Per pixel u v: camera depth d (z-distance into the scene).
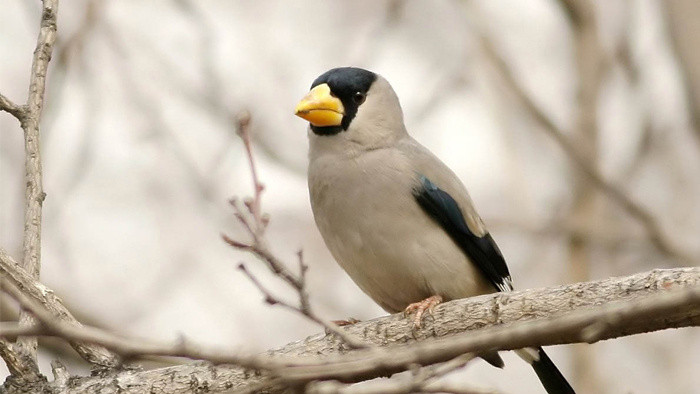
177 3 14.27
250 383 7.95
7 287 5.46
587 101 15.53
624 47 15.96
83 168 13.55
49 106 13.22
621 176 15.77
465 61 15.54
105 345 5.47
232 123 14.26
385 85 10.17
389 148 9.88
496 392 5.63
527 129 15.58
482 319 8.17
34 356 8.22
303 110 9.87
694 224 15.37
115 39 14.25
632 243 14.96
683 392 14.59
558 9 16.03
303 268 6.33
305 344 8.31
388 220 9.64
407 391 5.59
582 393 14.02
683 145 15.84
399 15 15.44
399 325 8.40
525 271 14.96
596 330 5.80
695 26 14.18
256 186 6.63
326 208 9.87
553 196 15.51
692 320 7.16
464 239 9.91
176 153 14.27
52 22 9.12
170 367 8.14
